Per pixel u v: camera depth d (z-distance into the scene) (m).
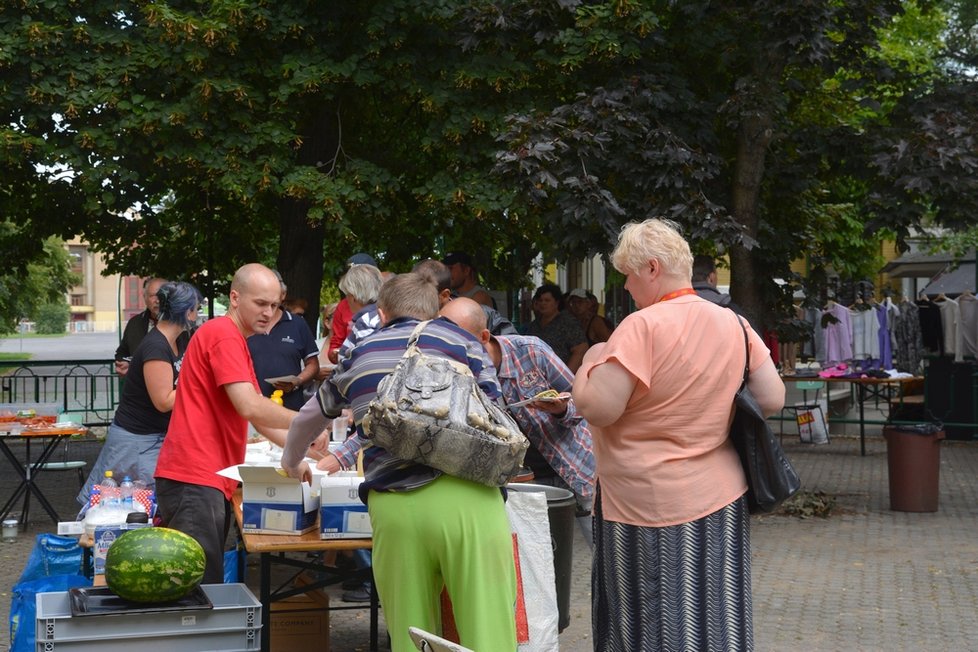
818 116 15.25
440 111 13.20
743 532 4.45
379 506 4.41
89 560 6.22
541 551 5.56
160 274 18.20
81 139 12.54
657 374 4.36
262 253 18.72
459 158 13.22
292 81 12.96
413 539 4.36
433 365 4.47
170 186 15.12
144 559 4.73
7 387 19.70
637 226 4.58
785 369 22.06
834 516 11.98
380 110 15.83
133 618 4.64
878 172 10.97
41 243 17.61
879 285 33.28
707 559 4.38
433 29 13.44
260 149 13.38
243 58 13.35
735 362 4.43
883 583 8.86
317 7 13.35
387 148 16.22
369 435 4.35
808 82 14.63
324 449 5.68
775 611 7.98
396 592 4.41
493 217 13.58
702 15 11.88
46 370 20.08
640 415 4.43
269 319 6.03
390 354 4.61
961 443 19.00
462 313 6.19
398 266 17.48
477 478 4.36
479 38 12.30
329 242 17.58
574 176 10.34
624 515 4.48
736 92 11.42
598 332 13.64
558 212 10.65
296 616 6.39
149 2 13.05
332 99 14.07
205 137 13.01
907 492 12.20
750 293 12.34
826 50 10.93
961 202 10.80
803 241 13.32
